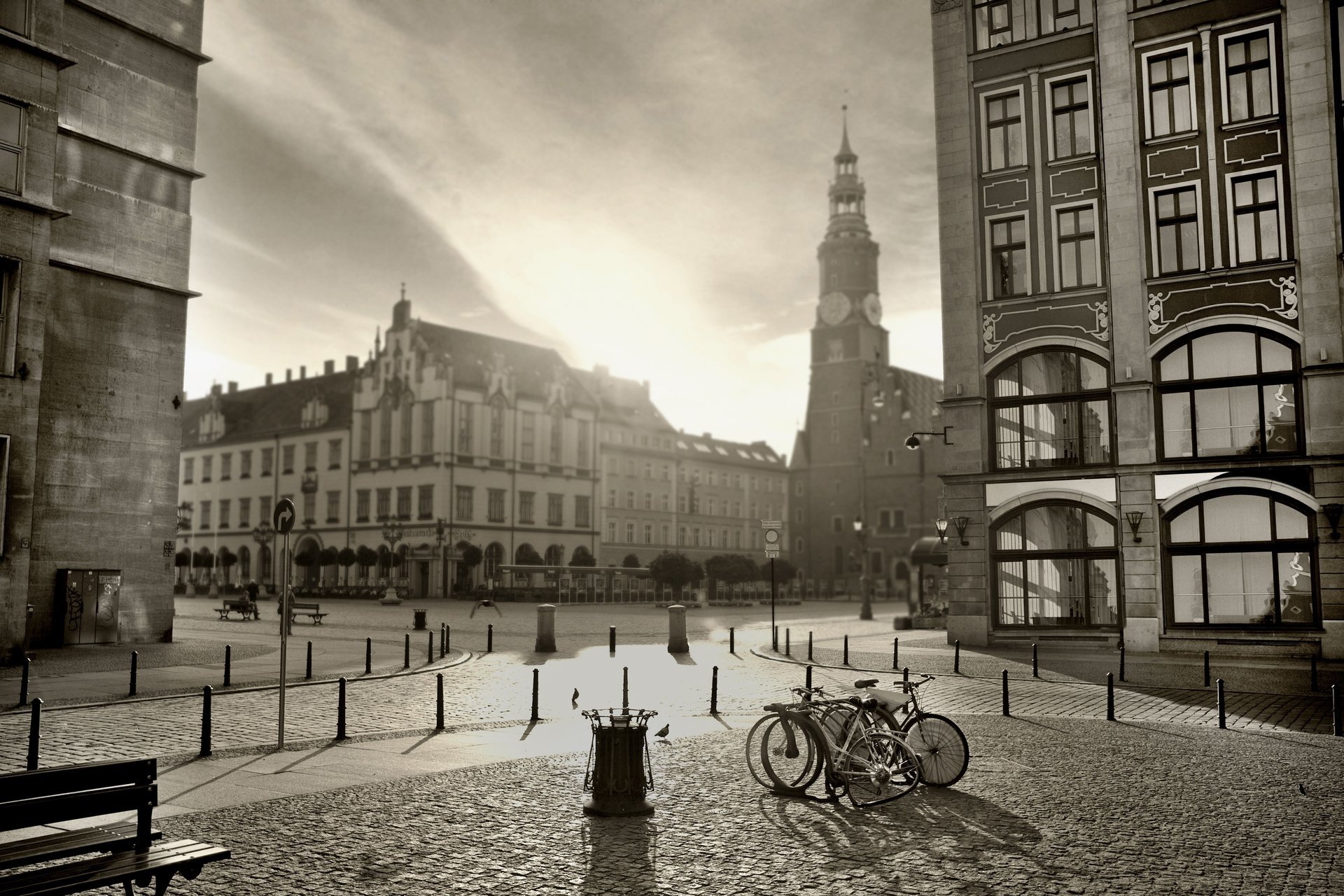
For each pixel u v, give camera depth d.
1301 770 11.72
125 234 31.22
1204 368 27.94
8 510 24.56
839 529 108.62
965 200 31.33
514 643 31.73
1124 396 28.64
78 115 30.09
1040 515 29.81
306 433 90.88
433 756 12.37
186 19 33.22
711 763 12.04
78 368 29.98
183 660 24.94
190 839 8.41
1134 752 12.90
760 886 7.30
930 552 42.56
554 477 88.12
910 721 10.88
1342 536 25.67
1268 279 27.06
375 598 75.56
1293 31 27.12
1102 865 7.83
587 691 19.27
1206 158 28.06
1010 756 12.65
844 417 109.44
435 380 80.38
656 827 8.95
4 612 24.22
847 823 9.15
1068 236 30.02
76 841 6.24
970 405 30.78
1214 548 27.41
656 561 70.44
